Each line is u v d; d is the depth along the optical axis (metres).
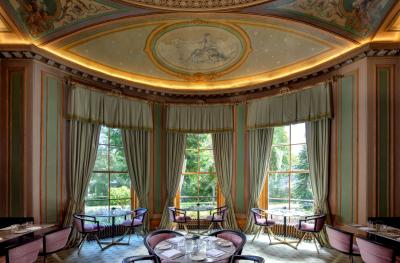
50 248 4.44
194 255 3.28
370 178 5.10
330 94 5.91
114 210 6.42
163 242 3.82
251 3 4.71
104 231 6.61
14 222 4.98
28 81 5.33
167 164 7.59
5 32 5.00
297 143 6.88
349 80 5.61
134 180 7.13
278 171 7.18
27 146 5.24
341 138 5.73
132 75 7.20
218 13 4.99
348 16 4.90
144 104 7.41
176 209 6.79
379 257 3.73
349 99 5.59
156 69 7.33
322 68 5.98
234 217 7.32
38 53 5.34
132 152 7.16
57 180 5.75
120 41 6.34
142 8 4.83
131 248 5.85
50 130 5.66
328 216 5.83
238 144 7.58
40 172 5.40
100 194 6.82
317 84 6.16
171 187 7.52
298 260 5.11
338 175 5.75
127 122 7.06
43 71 5.59
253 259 3.33
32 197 5.20
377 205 5.05
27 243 3.84
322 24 5.14
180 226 7.62
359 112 5.36
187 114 7.72
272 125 6.96
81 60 6.30
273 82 6.88
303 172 6.72
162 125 7.75
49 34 5.23
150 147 7.53
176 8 4.86
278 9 4.88
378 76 5.20
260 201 7.33
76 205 5.99
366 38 5.14
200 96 7.86
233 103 7.61
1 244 4.49
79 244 5.94
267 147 7.11
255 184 7.16
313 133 6.23
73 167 5.99
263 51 6.74
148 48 6.73
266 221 6.36
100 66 6.64
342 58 5.58
